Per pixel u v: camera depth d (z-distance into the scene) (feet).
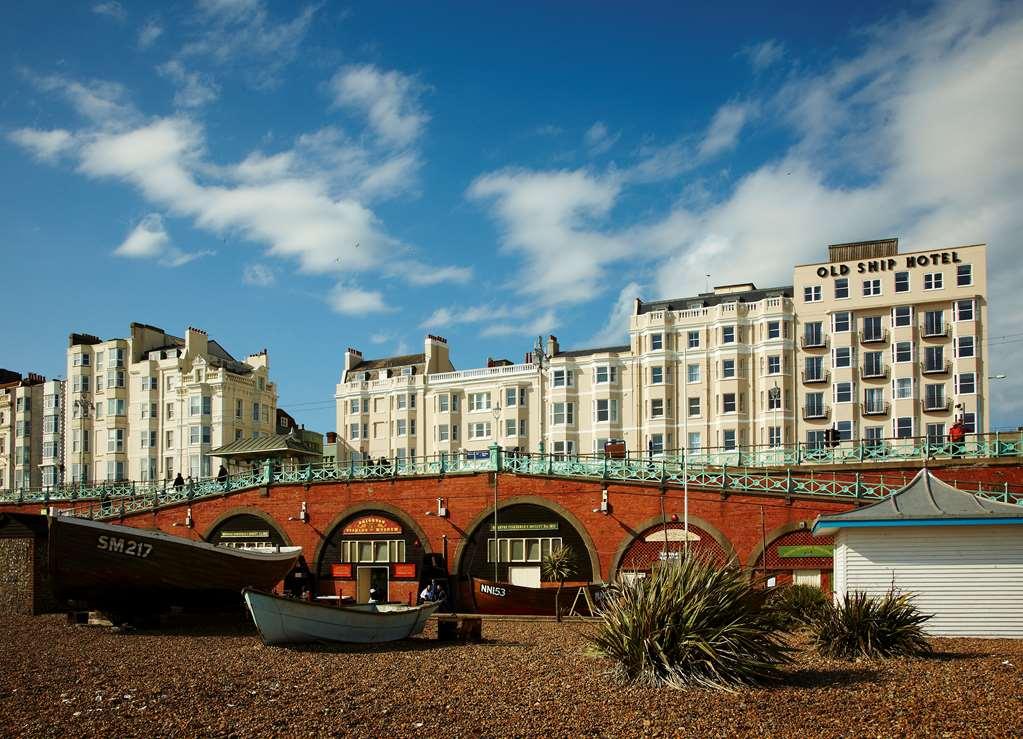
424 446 255.91
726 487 130.82
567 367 235.20
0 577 139.23
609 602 68.49
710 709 53.21
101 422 291.58
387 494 159.22
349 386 269.44
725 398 215.92
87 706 59.88
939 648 75.05
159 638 101.91
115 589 110.73
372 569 160.86
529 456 155.22
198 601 115.44
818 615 76.18
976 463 130.72
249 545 172.14
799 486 128.36
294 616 88.94
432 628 108.17
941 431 197.06
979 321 198.18
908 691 56.54
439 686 65.00
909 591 84.53
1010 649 73.72
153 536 108.88
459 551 150.71
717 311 219.82
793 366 212.43
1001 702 52.80
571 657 78.33
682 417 220.84
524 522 146.00
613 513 138.72
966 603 83.20
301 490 168.25
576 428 233.14
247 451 186.29
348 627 90.68
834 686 58.75
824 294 211.41
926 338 201.16
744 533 128.57
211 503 178.29
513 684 64.59
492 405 247.09
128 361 293.23
